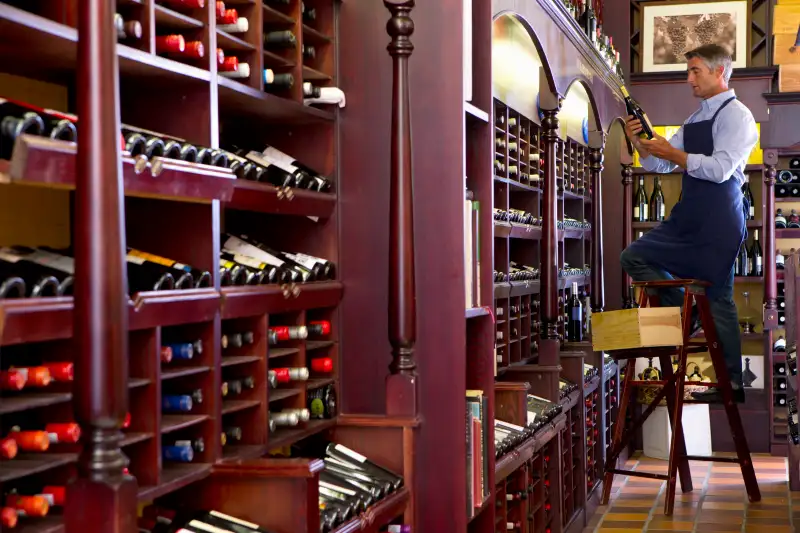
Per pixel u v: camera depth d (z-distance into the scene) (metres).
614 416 7.08
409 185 2.84
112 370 1.47
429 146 2.95
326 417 2.95
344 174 3.04
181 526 2.20
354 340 3.04
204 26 2.29
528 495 4.47
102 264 1.45
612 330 5.56
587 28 6.46
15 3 1.84
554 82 4.78
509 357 5.10
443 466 2.96
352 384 3.05
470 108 3.18
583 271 7.13
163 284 2.11
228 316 2.36
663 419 7.44
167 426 2.16
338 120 3.04
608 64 6.46
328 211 2.98
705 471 7.08
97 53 1.45
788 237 8.16
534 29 4.25
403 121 2.83
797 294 5.43
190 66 2.21
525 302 5.57
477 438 3.14
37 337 1.67
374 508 2.63
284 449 2.98
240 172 2.50
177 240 2.33
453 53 2.92
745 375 8.27
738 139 5.45
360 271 3.03
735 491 6.36
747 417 7.95
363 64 3.01
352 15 3.02
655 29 8.51
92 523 1.51
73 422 1.90
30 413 1.91
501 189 5.15
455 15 2.91
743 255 8.29
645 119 5.59
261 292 2.51
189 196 2.02
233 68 2.44
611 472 6.02
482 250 3.40
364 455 2.93
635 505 6.02
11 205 2.13
